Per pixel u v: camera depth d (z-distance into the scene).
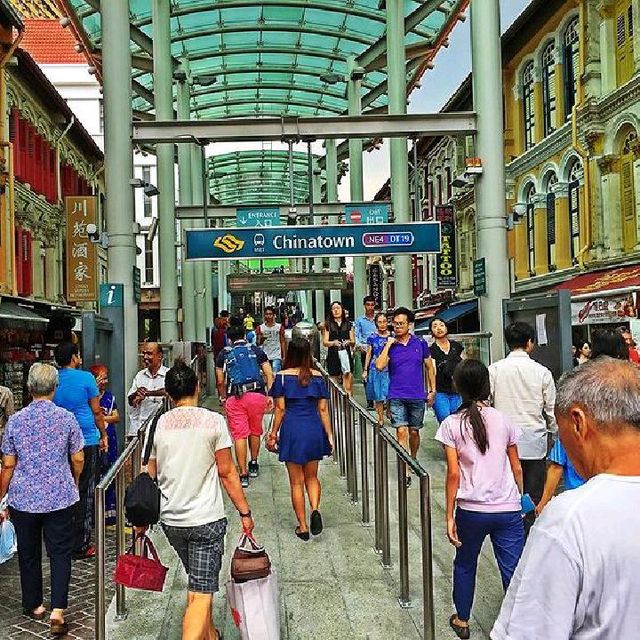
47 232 23.91
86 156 29.89
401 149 17.70
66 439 5.27
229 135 10.79
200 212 19.41
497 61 10.80
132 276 10.48
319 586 5.68
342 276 17.17
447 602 5.33
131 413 8.52
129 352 10.28
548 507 1.79
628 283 15.45
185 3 17.75
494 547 4.53
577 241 20.11
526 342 5.64
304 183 31.73
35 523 5.24
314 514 6.77
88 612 5.46
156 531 7.30
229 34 19.52
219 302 32.69
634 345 10.79
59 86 40.28
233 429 8.70
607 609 1.64
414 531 7.07
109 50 10.54
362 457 7.29
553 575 1.68
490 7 10.79
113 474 4.81
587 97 18.67
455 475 4.50
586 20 18.86
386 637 4.81
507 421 4.60
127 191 10.52
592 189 18.69
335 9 18.11
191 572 4.30
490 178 10.67
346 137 11.03
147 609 5.40
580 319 15.28
